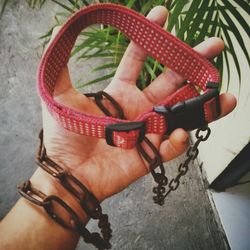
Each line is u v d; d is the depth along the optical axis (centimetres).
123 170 29
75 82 64
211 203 52
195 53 31
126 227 50
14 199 52
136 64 33
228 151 44
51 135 28
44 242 24
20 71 67
